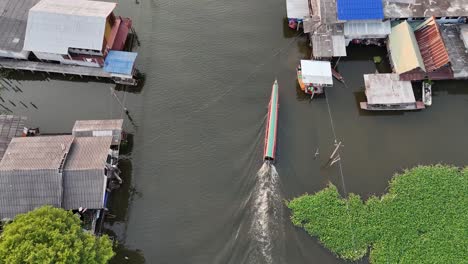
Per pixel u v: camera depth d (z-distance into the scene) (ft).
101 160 137.49
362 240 138.62
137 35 187.32
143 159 156.56
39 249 108.37
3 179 131.34
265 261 134.62
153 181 152.25
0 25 172.14
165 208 146.61
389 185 150.51
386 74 168.04
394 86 166.20
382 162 156.56
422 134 163.43
